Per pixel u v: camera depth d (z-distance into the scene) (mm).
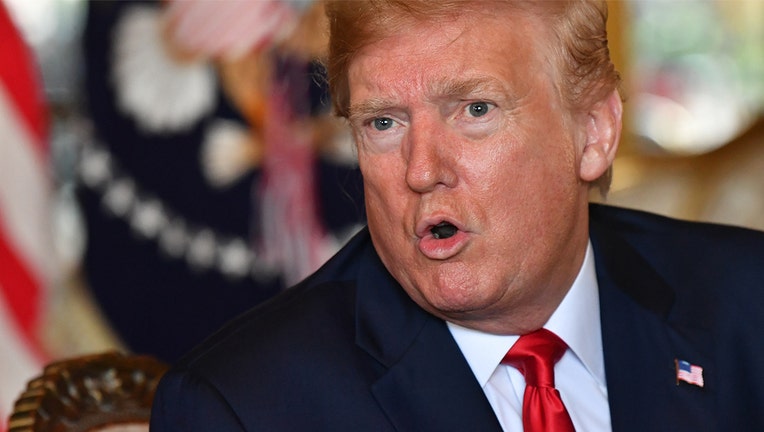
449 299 5137
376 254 6043
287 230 12625
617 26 15977
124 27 12438
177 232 12578
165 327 12625
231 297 12656
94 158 12523
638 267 6320
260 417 5328
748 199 12500
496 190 5043
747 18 16828
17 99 11211
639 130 16500
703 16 16734
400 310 5785
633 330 6031
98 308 12656
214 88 12531
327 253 12617
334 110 5539
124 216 12547
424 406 5473
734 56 16844
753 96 16891
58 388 6000
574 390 5898
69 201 14680
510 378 5777
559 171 5270
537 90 5141
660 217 6984
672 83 16719
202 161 12555
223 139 12555
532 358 5672
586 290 5883
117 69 12445
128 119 12477
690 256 6586
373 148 5176
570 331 5773
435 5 4930
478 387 5543
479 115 5031
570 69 5258
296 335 5641
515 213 5113
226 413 5312
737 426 5945
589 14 5305
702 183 12742
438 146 5000
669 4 16688
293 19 12469
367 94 5062
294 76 12516
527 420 5578
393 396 5477
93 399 6102
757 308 6309
